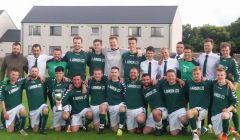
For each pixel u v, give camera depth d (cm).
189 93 934
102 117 954
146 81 950
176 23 5169
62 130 1001
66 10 5356
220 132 900
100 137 916
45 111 945
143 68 1010
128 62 1016
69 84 995
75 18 5194
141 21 4953
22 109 957
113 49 1031
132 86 971
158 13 5031
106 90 990
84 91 982
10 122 963
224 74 897
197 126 923
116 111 973
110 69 1037
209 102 929
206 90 924
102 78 994
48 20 5209
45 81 1011
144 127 971
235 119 938
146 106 992
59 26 5197
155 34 4922
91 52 1050
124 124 984
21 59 1051
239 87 2209
